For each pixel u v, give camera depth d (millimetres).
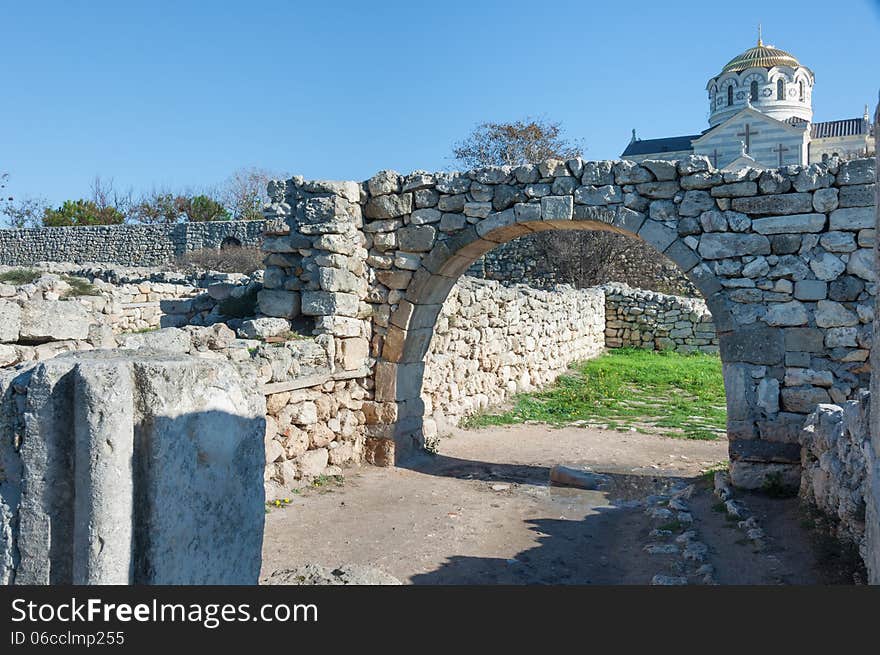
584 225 9211
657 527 7109
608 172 8766
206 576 3080
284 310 9703
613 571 6066
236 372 3340
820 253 8094
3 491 2836
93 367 2748
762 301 8266
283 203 9766
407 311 9805
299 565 5996
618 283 25266
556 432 12461
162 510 2834
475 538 6918
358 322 9789
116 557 2729
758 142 42531
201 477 3047
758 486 8180
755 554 5977
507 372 14961
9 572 2801
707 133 43875
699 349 22969
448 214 9531
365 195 9977
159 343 7176
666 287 27219
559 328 18422
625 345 23922
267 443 7934
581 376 18250
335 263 9398
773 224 8227
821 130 43812
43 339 5562
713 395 15773
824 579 5145
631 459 10547
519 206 9086
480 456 10672
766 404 8234
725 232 8383
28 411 2793
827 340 8055
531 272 28297
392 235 9828
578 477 9109
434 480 9242
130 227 32719
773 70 46875
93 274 19719
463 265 10008
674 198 8570
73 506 2777
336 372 9320
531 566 6148
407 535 6918
